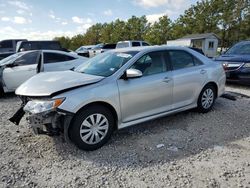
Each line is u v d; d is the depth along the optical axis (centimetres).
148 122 486
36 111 342
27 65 766
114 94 379
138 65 420
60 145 387
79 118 353
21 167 326
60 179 300
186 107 495
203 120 495
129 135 425
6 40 1661
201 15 4225
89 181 296
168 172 313
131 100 401
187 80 481
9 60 785
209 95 538
